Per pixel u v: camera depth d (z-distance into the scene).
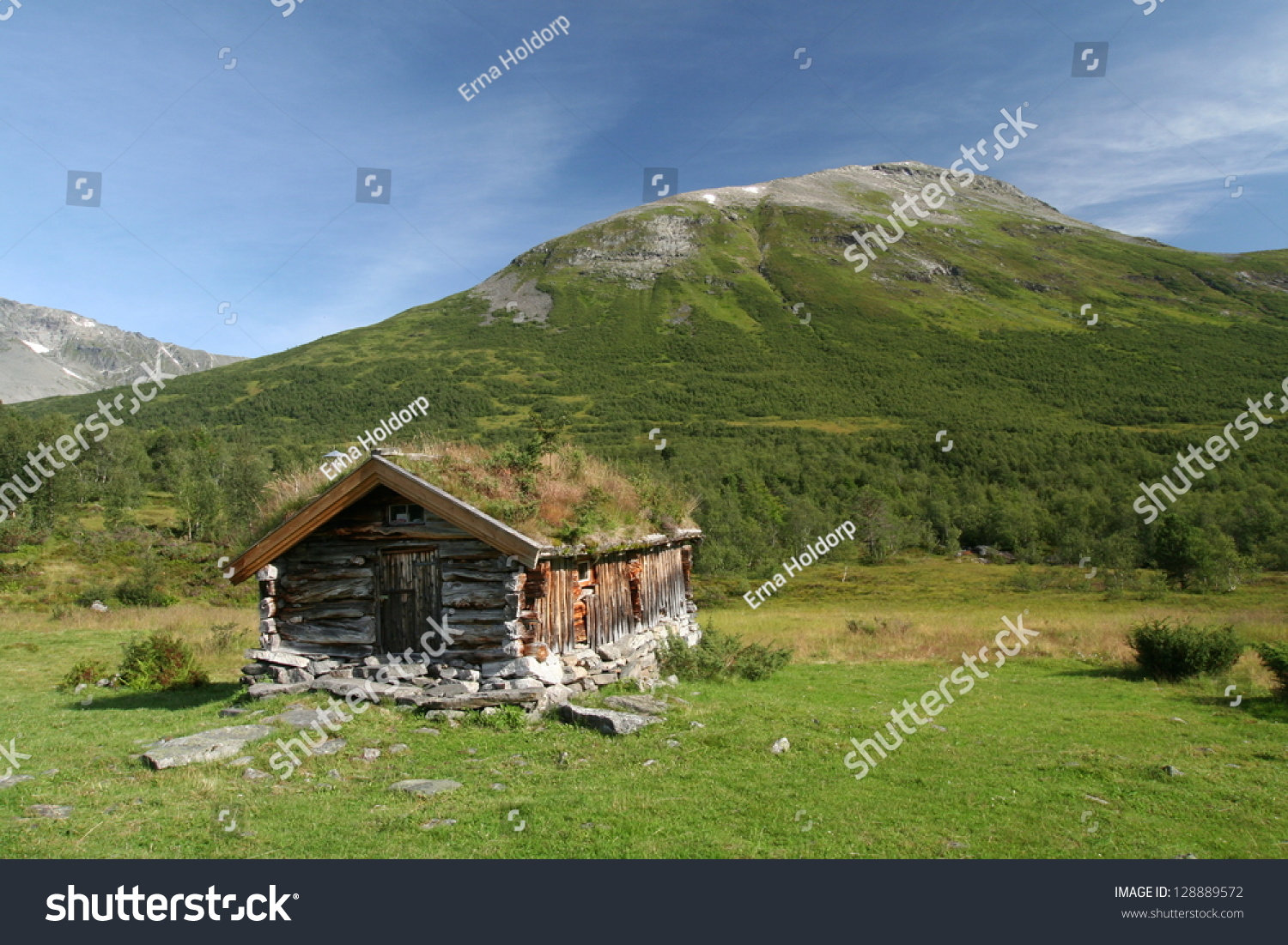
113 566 54.44
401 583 14.47
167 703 15.38
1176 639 21.23
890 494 108.25
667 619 20.88
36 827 8.22
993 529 94.88
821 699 17.25
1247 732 14.25
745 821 8.82
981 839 8.62
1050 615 42.56
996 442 137.50
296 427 177.00
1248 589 60.53
